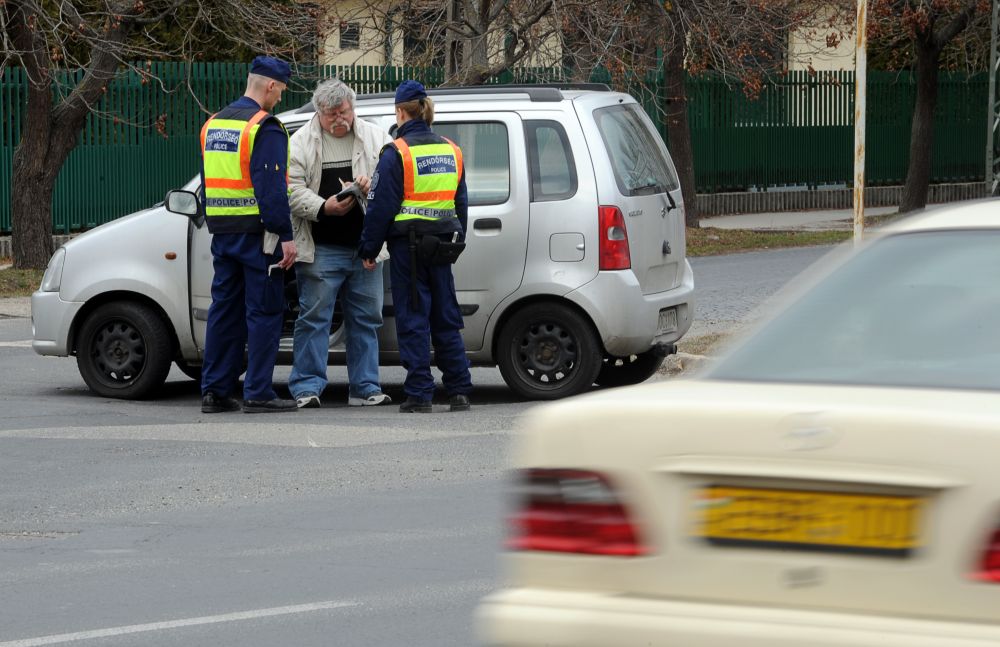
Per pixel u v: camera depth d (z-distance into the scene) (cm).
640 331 3584
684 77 9100
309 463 2970
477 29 6844
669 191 3825
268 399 3562
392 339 3725
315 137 3509
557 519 1302
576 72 7169
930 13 9381
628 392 1347
